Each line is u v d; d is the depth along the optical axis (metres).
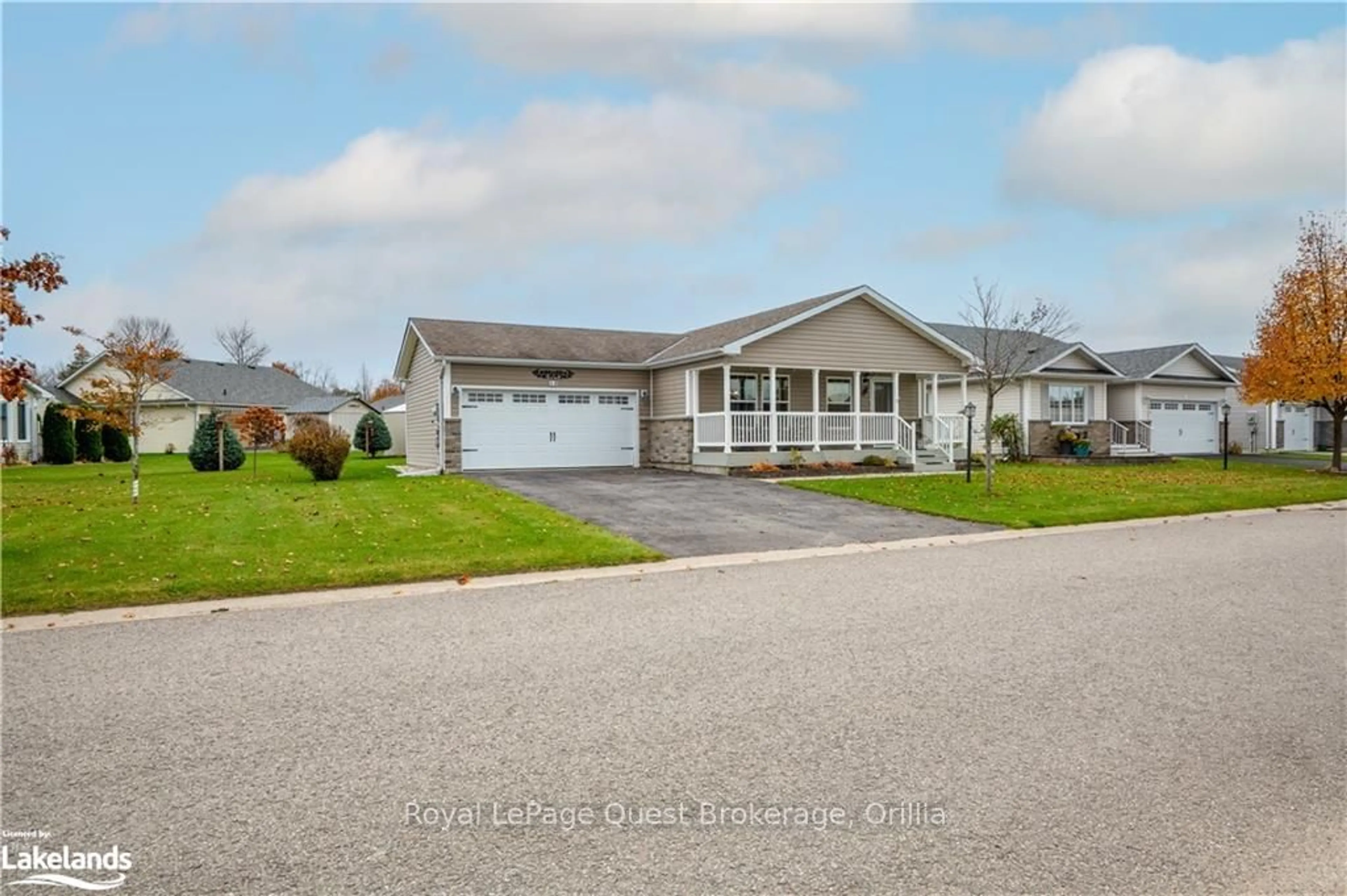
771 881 2.56
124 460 29.95
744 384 22.11
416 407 23.59
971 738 3.72
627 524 11.31
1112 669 4.78
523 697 4.27
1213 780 3.31
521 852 2.73
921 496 14.80
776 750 3.58
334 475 17.67
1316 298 22.52
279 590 7.03
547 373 20.59
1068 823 2.95
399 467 23.94
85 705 4.16
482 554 8.64
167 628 5.78
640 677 4.62
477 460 19.83
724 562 8.64
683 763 3.45
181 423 36.94
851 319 21.06
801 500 14.16
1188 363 30.31
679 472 19.97
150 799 3.10
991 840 2.83
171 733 3.78
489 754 3.54
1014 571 8.05
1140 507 13.50
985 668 4.79
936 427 22.31
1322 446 37.19
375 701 4.22
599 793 3.18
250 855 2.71
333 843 2.78
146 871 2.60
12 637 5.54
